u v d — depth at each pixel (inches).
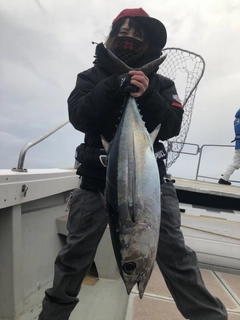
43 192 88.1
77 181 121.3
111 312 80.8
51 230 100.0
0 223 73.0
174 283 57.6
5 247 72.7
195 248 114.8
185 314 58.0
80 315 78.6
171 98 62.2
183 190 146.0
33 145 85.3
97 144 61.3
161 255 57.9
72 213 62.0
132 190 46.8
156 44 63.8
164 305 78.8
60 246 105.8
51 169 115.3
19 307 74.0
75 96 60.8
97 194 61.1
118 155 49.7
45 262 94.3
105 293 91.2
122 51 62.4
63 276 58.1
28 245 84.9
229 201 147.9
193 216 124.0
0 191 65.9
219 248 113.4
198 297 56.4
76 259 59.2
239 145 204.2
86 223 60.1
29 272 84.4
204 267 114.7
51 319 58.9
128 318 71.5
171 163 163.0
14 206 73.8
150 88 54.3
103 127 60.0
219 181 211.3
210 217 125.3
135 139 49.8
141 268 45.1
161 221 58.2
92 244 60.4
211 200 149.6
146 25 61.2
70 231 61.3
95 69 63.2
